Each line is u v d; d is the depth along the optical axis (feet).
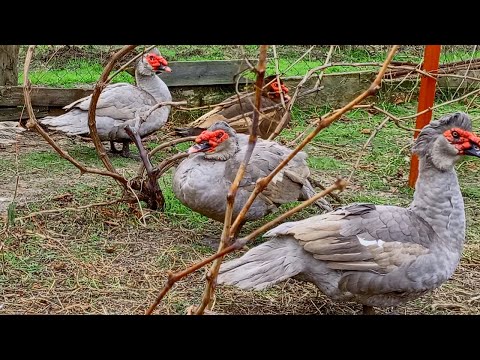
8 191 17.04
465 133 10.69
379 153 21.72
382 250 10.50
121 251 14.14
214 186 13.71
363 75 27.04
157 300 8.32
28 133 22.89
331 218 10.88
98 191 17.19
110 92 19.97
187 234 15.10
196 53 29.37
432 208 10.93
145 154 15.85
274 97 19.62
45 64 27.32
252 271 10.66
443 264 10.73
